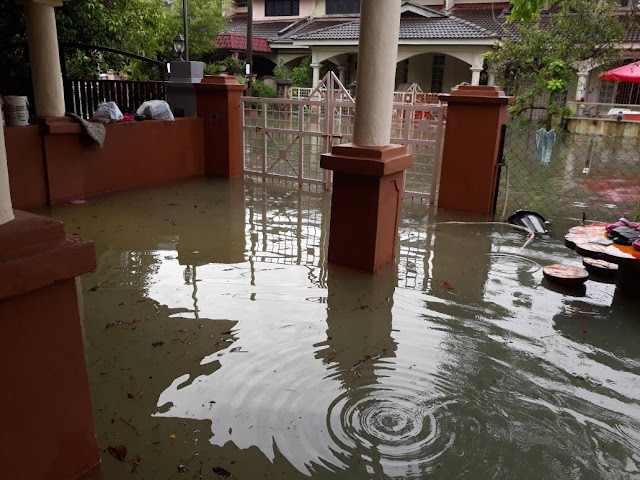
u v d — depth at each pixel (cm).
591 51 1463
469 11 2009
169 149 753
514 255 476
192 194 684
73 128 614
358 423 245
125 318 339
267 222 564
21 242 174
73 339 198
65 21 898
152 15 1121
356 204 421
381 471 216
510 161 982
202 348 305
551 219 598
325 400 261
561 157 1072
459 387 275
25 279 174
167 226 539
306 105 719
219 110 773
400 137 687
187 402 256
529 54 1482
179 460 220
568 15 1443
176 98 857
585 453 230
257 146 787
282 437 234
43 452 195
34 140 589
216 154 795
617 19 1462
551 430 244
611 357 308
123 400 257
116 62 1078
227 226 545
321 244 496
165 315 345
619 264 392
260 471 215
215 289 386
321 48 1912
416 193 659
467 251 486
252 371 283
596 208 648
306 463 219
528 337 329
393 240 453
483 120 585
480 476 215
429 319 349
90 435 212
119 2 997
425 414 253
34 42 591
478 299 382
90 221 550
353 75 2075
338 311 357
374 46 389
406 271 434
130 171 704
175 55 1714
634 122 1415
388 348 312
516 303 376
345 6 2330
